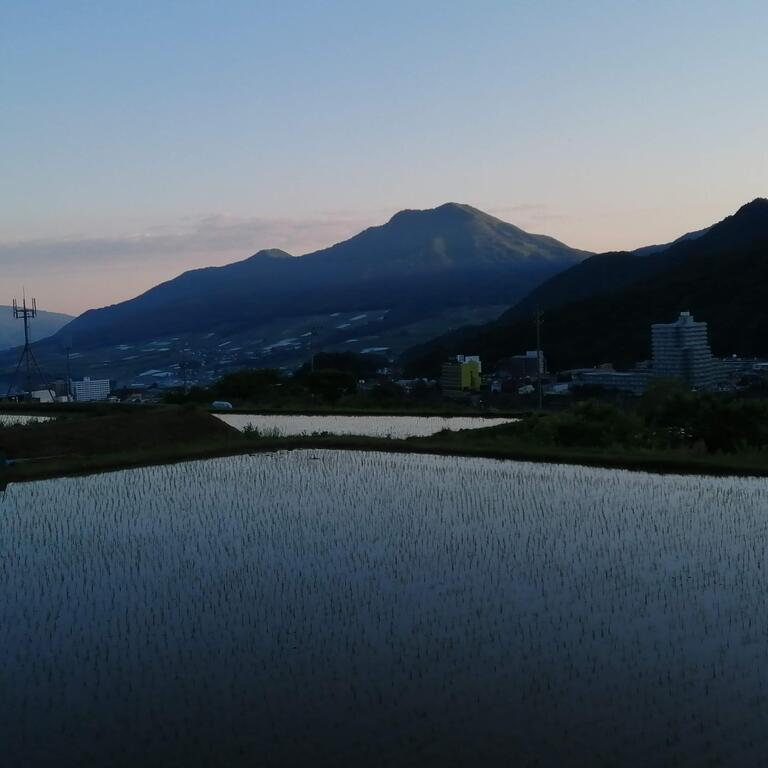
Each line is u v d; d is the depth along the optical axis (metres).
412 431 32.28
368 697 8.66
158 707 8.53
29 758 7.58
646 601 11.40
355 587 12.10
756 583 12.10
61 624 10.82
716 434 26.31
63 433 25.86
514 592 11.82
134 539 14.93
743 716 8.20
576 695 8.66
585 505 17.11
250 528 15.59
